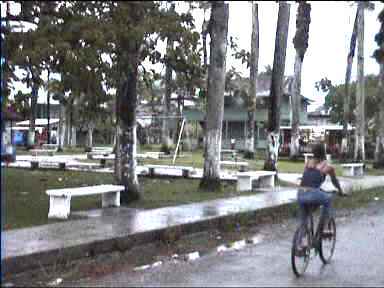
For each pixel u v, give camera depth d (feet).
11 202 38.27
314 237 25.12
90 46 31.65
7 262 21.45
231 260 26.48
